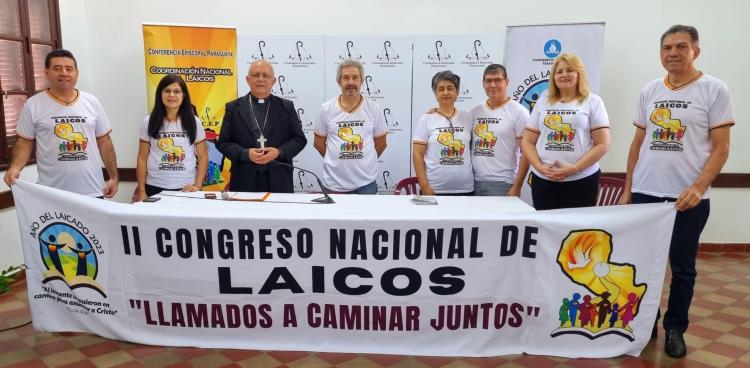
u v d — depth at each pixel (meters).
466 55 4.19
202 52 4.14
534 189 2.79
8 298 3.19
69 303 2.49
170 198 2.69
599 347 2.37
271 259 2.30
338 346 2.42
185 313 2.41
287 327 2.41
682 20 4.13
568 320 2.34
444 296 2.33
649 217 2.22
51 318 2.53
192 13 4.41
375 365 2.33
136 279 2.38
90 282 2.43
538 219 2.24
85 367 2.30
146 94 4.45
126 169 4.61
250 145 3.17
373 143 3.32
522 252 2.28
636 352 2.37
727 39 4.12
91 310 2.47
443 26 4.33
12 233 3.50
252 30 4.41
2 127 3.45
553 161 2.66
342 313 2.38
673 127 2.35
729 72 4.16
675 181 2.37
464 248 2.27
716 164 2.25
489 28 4.30
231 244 2.29
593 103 2.62
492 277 2.31
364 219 2.23
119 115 4.57
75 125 2.89
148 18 4.41
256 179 3.13
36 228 2.41
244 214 2.29
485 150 3.15
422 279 2.31
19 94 3.68
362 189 3.27
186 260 2.33
